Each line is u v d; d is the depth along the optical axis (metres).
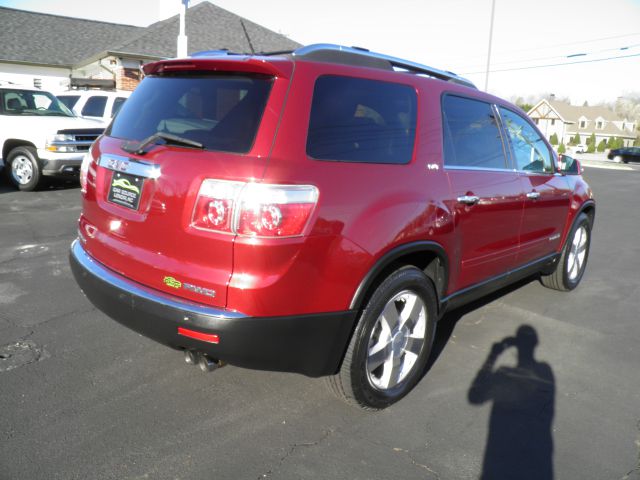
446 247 3.13
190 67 2.74
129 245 2.68
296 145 2.41
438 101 3.26
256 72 2.53
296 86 2.49
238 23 21.02
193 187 2.37
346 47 3.00
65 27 26.19
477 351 3.84
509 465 2.57
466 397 3.18
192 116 2.62
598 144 72.69
